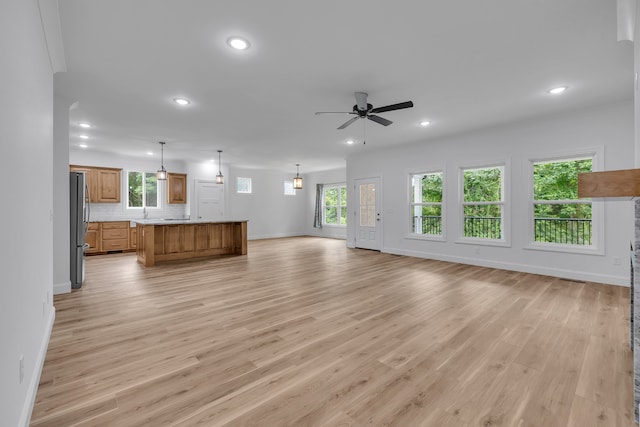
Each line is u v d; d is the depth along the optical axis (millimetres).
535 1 2080
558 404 1691
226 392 1807
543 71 3123
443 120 4770
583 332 2629
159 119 4656
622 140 4016
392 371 2037
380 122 3871
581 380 1920
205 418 1583
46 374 1986
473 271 5078
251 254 7078
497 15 2230
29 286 1662
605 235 4207
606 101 3984
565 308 3232
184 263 5945
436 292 3865
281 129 5270
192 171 8766
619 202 4113
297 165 9719
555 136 4543
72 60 2840
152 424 1537
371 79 3287
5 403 1193
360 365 2115
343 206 10656
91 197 7215
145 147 6754
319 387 1858
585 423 1542
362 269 5305
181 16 2217
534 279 4488
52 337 2545
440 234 6285
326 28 2381
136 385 1872
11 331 1281
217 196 9234
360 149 7137
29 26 1641
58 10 2082
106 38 2486
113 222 7254
